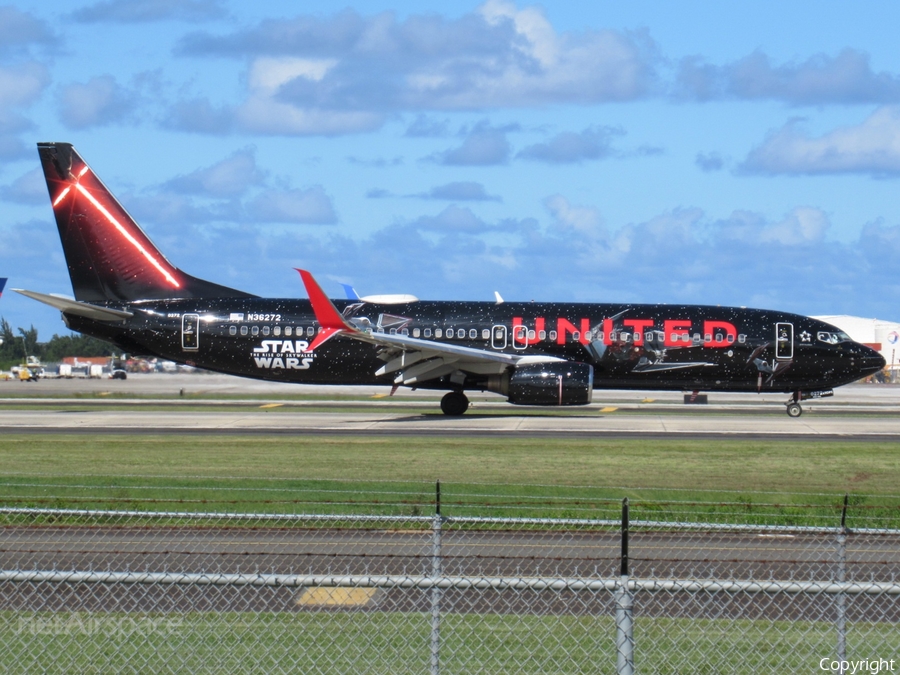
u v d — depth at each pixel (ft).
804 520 265.34
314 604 186.70
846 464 383.24
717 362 611.88
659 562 218.38
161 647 163.12
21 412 631.97
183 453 405.39
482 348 616.39
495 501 288.51
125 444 437.17
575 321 617.21
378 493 298.35
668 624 175.83
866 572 211.61
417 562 217.15
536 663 156.87
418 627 172.76
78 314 631.56
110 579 131.03
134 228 640.17
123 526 251.39
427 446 432.66
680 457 398.62
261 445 434.30
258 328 624.18
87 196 635.25
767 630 173.06
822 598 192.03
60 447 424.87
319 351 620.08
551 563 217.56
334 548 230.48
